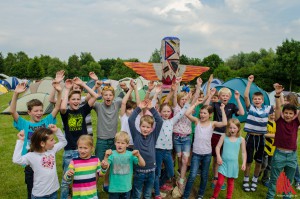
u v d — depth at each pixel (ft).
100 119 14.60
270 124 16.96
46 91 54.39
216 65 204.54
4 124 34.12
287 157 14.21
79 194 11.16
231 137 14.71
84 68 227.20
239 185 17.26
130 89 15.53
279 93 14.07
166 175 15.72
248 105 17.17
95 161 11.56
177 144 15.64
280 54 125.29
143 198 14.20
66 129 13.42
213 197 14.80
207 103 17.31
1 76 135.95
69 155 13.34
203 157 14.57
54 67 220.02
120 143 11.91
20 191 15.72
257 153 16.40
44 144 10.69
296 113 14.07
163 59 19.36
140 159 11.79
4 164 20.17
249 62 195.72
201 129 14.67
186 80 20.56
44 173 10.75
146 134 12.65
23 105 39.93
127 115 15.48
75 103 13.39
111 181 11.93
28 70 205.87
